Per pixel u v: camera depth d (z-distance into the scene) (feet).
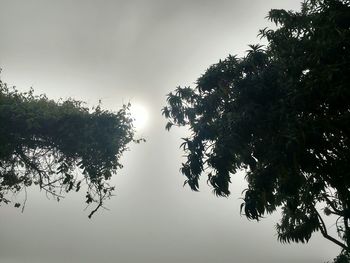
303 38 31.68
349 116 26.86
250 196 30.01
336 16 27.43
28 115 35.27
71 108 38.47
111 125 39.50
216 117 35.94
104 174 39.17
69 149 38.14
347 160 28.37
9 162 37.99
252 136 31.71
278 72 31.24
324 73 26.61
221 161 31.50
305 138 26.55
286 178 28.32
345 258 46.50
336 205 46.91
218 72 34.14
